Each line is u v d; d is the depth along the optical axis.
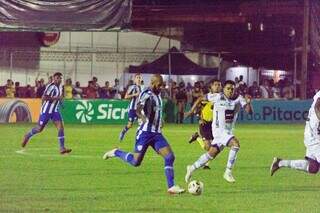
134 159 31.59
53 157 48.00
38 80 93.62
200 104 41.12
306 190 32.72
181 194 30.61
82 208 26.66
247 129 82.06
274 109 93.06
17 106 90.25
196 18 109.69
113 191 31.64
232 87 34.72
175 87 94.25
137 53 101.38
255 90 96.19
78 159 46.75
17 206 27.00
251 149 56.72
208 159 34.25
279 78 110.75
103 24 91.25
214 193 31.39
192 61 104.25
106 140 64.25
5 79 99.81
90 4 91.12
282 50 100.62
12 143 59.50
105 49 104.69
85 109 91.62
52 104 50.03
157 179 36.34
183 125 89.62
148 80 100.25
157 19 109.94
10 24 92.00
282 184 34.94
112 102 91.62
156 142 30.78
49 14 91.69
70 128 81.25
